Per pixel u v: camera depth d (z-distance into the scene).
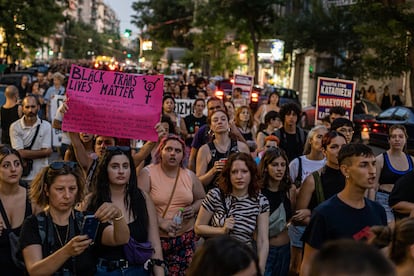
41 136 9.15
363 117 22.81
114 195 5.48
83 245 4.51
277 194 6.61
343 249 2.32
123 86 7.11
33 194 4.89
